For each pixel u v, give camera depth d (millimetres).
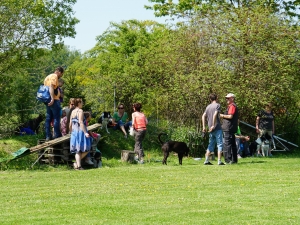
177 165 16703
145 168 15258
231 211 9336
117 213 9281
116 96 28656
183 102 21500
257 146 21109
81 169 15359
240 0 30141
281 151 22922
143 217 8953
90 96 29219
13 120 23906
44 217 9086
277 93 21266
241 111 21781
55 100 16531
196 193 11117
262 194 10969
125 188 11789
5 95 23484
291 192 11195
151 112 25891
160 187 11898
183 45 22391
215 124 16500
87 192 11328
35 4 22547
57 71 16656
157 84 24094
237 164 16516
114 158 19719
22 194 11211
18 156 15594
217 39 21828
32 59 23594
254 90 21016
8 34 22141
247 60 21312
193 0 35281
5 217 9133
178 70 22375
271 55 21438
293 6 31281
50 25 23312
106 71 37594
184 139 20703
